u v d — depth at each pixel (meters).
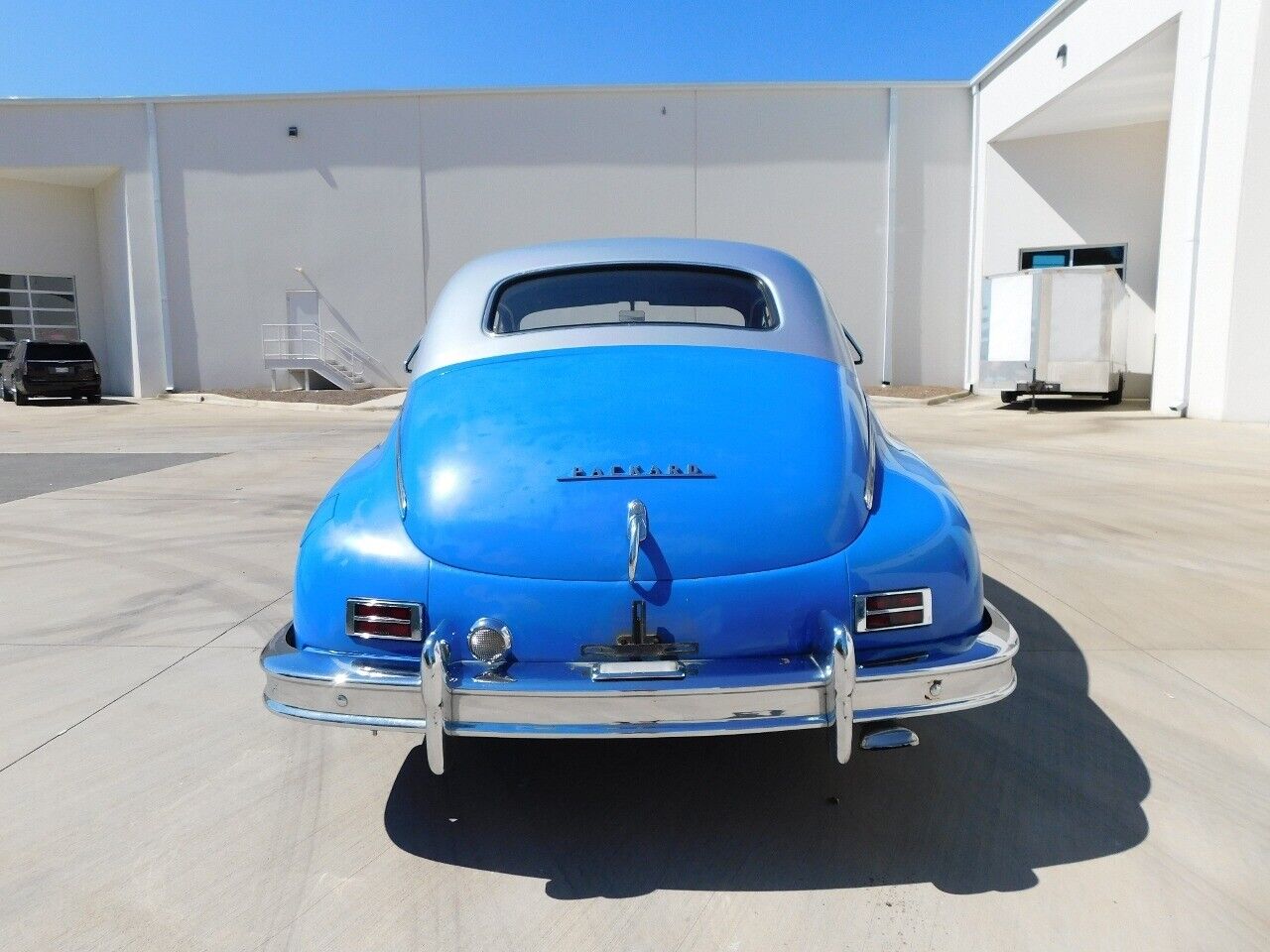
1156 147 17.95
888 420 13.73
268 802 2.58
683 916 2.06
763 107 20.48
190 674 3.54
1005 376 15.15
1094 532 5.76
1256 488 7.25
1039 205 18.98
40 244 23.67
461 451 2.37
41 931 2.01
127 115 21.80
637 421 2.42
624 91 20.67
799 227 20.67
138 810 2.53
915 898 2.11
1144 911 2.04
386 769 2.79
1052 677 3.42
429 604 2.16
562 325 2.99
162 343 22.45
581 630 2.13
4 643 3.92
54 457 10.23
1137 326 18.44
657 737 2.01
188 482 8.22
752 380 2.63
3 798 2.60
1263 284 12.05
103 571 5.08
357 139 21.48
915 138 20.22
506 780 2.72
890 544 2.21
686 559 2.14
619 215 21.03
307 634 2.27
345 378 21.91
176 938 1.99
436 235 21.52
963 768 2.75
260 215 21.94
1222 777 2.65
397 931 2.01
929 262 20.53
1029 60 17.27
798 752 2.89
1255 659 3.57
